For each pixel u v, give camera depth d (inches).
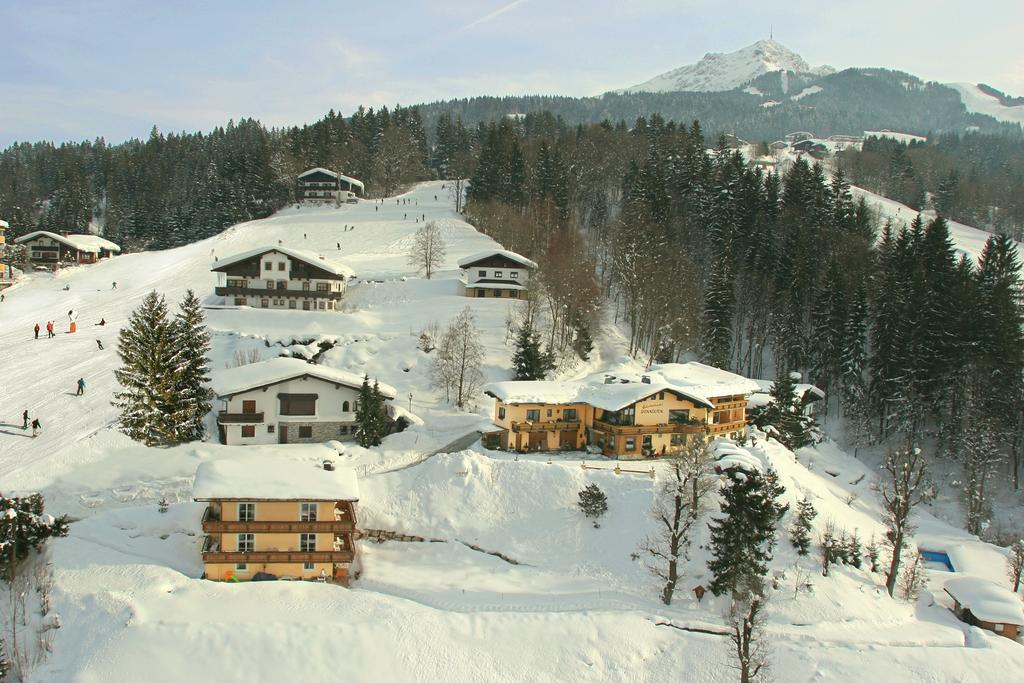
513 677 1487.5
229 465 1843.0
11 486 2025.1
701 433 2341.3
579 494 2027.6
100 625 1482.5
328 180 6963.6
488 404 2945.4
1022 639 1835.6
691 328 3932.1
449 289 4249.5
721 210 4702.3
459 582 1780.3
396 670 1456.7
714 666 1551.4
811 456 2930.6
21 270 4923.7
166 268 4899.1
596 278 4628.4
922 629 1796.3
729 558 1726.1
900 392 3240.7
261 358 3196.4
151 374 2434.8
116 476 2117.4
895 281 3619.6
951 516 2753.4
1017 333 3068.4
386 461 2352.4
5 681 1352.1
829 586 1861.5
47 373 3006.9
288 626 1502.2
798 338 3735.2
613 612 1668.3
